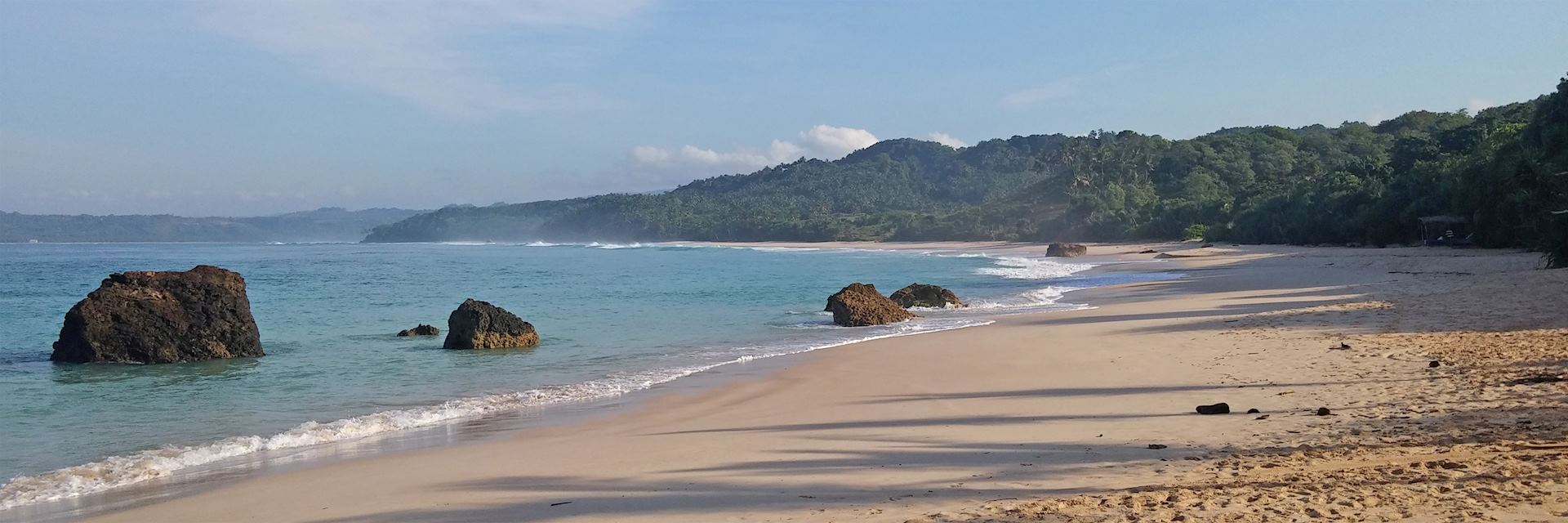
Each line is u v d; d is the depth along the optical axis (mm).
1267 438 9609
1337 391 12391
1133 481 7934
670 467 9820
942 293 32906
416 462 10766
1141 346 19500
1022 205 166000
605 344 23859
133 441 12656
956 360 18688
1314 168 138875
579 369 19297
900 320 28922
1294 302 28656
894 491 8141
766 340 24406
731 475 9242
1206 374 14961
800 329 27422
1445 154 83875
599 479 9367
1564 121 48250
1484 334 17109
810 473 9125
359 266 87312
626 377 18000
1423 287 30844
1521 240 52438
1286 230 87625
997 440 10461
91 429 13547
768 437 11391
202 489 9797
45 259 116375
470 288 50062
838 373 17594
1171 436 10102
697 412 13984
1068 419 11609
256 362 21094
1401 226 71562
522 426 13266
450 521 8016
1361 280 36844
